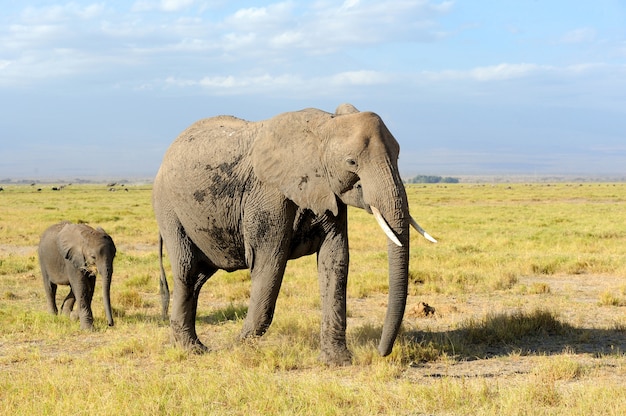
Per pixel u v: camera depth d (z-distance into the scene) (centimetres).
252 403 774
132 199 8994
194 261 1094
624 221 4422
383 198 885
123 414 732
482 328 1174
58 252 1381
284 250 995
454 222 4419
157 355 1050
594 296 1638
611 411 705
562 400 766
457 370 952
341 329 993
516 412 715
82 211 5597
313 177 942
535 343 1126
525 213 5550
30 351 1116
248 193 1001
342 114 990
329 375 929
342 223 991
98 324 1320
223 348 1062
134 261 2420
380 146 903
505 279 1836
